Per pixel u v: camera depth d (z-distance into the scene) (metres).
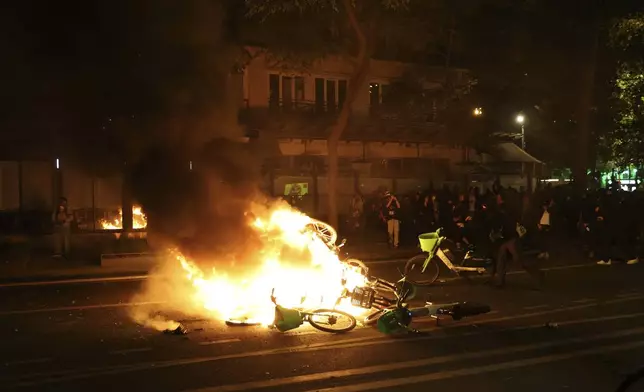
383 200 22.16
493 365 7.50
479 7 27.89
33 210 21.73
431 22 25.62
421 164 30.80
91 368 7.46
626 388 5.52
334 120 27.89
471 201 24.09
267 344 8.56
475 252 15.41
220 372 7.23
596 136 31.80
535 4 26.91
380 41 29.98
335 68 29.02
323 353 8.06
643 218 21.17
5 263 17.80
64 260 18.47
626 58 26.64
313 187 26.38
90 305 11.67
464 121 31.27
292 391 6.54
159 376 7.10
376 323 9.68
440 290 13.20
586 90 26.62
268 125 26.33
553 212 23.70
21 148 21.56
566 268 16.83
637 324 9.82
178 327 9.30
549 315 10.52
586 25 25.81
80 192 22.28
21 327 9.75
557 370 7.29
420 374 7.13
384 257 19.58
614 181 26.72
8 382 6.92
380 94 31.20
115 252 20.27
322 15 20.64
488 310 9.74
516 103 32.28
